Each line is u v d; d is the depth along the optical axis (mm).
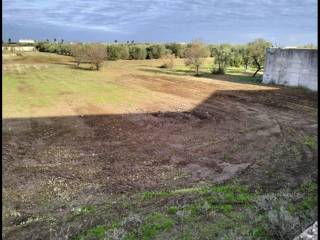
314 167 8398
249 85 23938
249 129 12453
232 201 6113
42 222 5699
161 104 16625
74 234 5195
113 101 16859
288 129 12508
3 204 6465
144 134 11633
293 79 23562
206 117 14250
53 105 15469
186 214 5488
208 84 23938
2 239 5148
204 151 9977
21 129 11688
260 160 9133
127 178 7977
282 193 6480
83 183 7648
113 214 5844
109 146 10305
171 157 9445
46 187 7383
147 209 5969
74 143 10500
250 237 4625
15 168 8367
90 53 31891
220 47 36656
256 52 28922
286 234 4609
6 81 21688
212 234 4879
